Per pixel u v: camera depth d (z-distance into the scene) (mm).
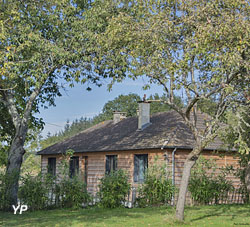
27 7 16156
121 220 12406
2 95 18141
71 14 16750
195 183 17938
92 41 16016
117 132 26531
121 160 22312
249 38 10633
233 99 11148
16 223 12086
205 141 11086
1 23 13898
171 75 11258
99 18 16203
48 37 17234
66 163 17484
